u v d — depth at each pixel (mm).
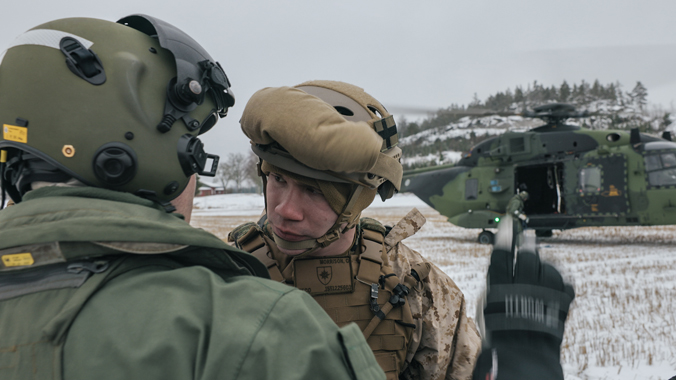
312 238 1121
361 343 605
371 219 1432
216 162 862
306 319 576
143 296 566
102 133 657
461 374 1345
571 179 11484
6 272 601
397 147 1229
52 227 576
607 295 5793
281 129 865
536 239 829
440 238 14406
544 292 729
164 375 504
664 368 3508
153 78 727
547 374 668
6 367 546
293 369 527
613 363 3627
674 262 8305
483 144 12781
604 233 14930
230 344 519
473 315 4695
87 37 700
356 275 1252
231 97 895
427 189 14055
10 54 694
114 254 623
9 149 714
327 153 853
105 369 505
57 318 539
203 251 665
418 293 1311
